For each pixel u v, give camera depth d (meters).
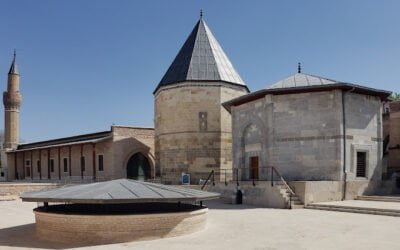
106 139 38.66
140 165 40.78
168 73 35.69
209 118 32.88
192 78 33.28
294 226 14.08
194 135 32.72
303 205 20.55
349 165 23.11
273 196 21.09
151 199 11.68
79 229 11.42
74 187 13.84
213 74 33.72
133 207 14.30
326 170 22.94
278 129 24.44
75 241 11.41
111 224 11.32
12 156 55.59
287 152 24.06
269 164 24.42
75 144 40.72
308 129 23.64
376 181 24.03
